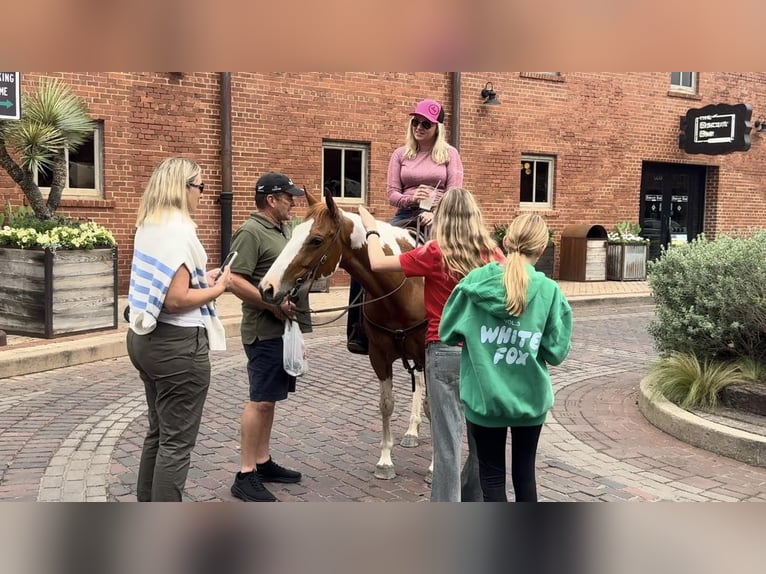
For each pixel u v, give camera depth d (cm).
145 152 1164
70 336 845
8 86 826
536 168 1617
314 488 459
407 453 531
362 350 516
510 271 319
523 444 345
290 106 1288
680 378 605
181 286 330
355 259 424
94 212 1120
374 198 1391
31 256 823
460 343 346
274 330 430
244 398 676
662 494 452
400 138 1406
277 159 1285
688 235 1852
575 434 576
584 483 470
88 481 458
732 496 449
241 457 471
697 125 1698
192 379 343
